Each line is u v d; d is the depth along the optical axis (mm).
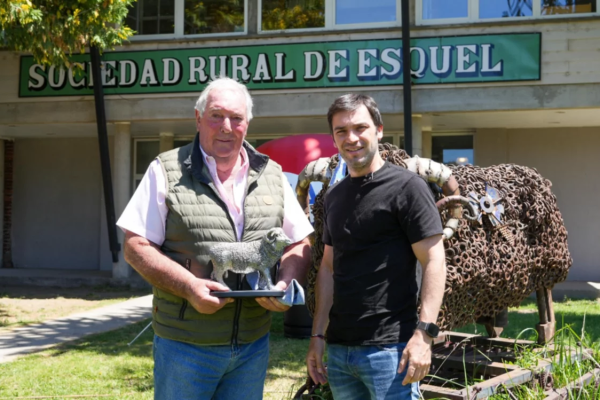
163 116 12156
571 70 10688
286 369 6148
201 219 2799
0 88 12844
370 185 2908
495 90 10938
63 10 9789
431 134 13336
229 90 2861
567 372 4637
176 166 2875
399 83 11211
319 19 11703
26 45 9633
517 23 10836
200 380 2830
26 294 12000
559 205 12805
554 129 12852
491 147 12945
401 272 2867
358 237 2893
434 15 11305
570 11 10883
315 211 4090
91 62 12047
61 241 15156
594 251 12625
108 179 12461
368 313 2852
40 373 6008
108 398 5184
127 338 7699
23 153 15352
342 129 2895
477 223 4215
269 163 3068
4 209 15359
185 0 12258
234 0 12109
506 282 4426
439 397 3986
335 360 2979
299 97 11609
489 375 4688
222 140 2838
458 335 5582
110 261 14625
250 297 2746
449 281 3820
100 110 12172
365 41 11336
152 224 2844
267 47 11703
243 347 2906
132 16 12414
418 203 2820
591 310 9430
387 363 2807
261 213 2910
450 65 11055
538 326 5305
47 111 12672
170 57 12102
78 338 7723
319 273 3234
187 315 2809
